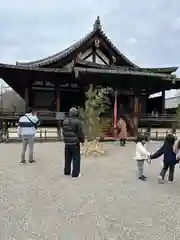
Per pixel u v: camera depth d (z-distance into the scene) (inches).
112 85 710.5
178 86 862.5
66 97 934.4
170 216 178.7
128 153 472.1
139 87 734.5
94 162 382.3
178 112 791.7
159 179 269.4
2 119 647.1
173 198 218.1
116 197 218.8
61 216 175.9
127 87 724.0
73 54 904.3
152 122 764.6
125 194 227.8
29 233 149.7
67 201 206.4
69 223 164.6
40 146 558.6
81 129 286.8
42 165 350.0
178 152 267.6
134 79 695.7
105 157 428.1
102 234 149.6
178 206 198.7
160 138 754.2
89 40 910.4
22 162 360.5
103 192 232.7
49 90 916.6
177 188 249.0
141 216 178.2
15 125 759.7
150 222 168.2
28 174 298.0
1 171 312.3
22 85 931.3
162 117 763.4
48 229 155.5
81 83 876.6
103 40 920.3
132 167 346.9
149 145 600.7
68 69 786.8
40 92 911.7
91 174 303.4
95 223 165.2
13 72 776.9
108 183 263.7
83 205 198.1
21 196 217.8
